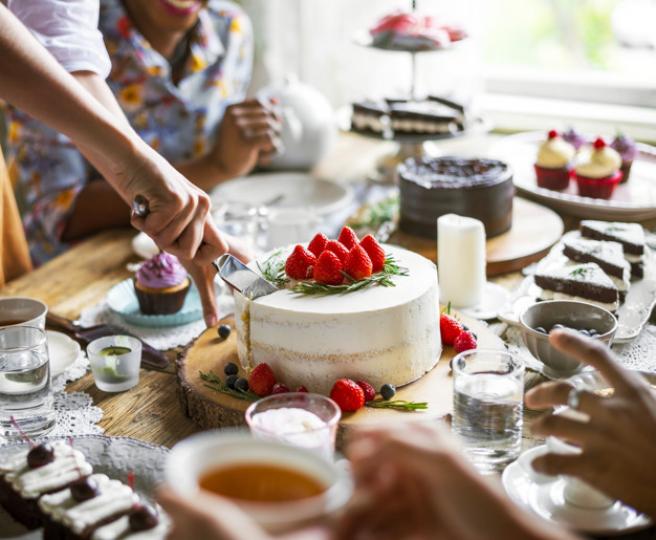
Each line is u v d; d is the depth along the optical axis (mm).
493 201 1964
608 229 1837
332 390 1274
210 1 2664
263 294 1362
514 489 1084
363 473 723
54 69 1297
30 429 1269
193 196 1368
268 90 2693
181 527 661
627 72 3088
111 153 1325
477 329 1518
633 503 946
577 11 3084
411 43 2418
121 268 1904
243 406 1274
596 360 981
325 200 2365
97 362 1387
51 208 2361
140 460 1131
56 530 1017
